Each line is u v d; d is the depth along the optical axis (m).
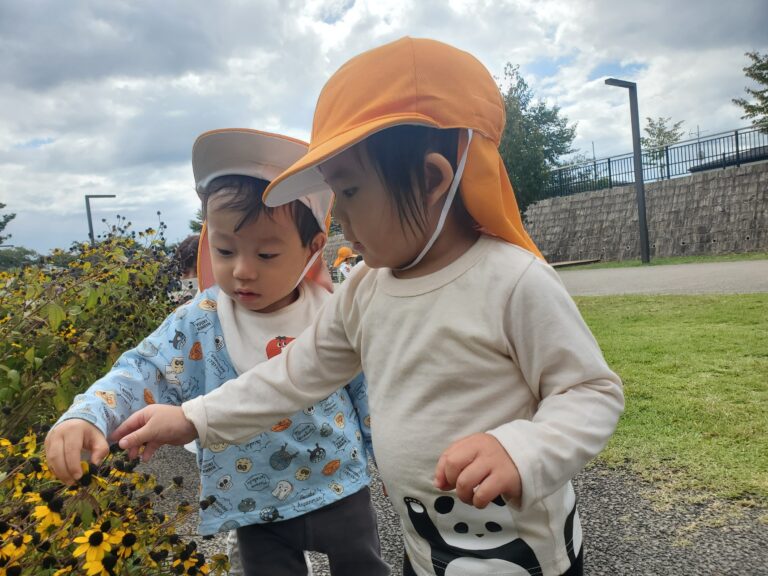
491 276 1.01
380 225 1.04
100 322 2.92
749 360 4.11
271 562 1.48
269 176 1.45
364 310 1.18
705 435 2.88
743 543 2.02
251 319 1.55
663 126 31.41
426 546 1.09
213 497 1.45
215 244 1.46
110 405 1.23
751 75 17.44
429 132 1.03
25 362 2.24
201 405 1.21
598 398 0.94
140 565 1.33
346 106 1.05
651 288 8.91
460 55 1.07
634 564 1.95
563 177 20.70
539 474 0.85
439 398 1.03
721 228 15.35
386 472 1.09
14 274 2.92
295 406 1.26
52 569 1.17
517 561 1.03
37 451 1.44
